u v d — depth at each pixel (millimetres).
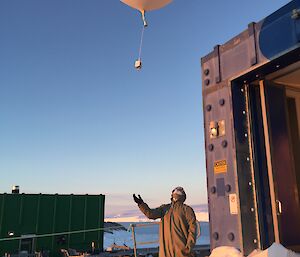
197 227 4469
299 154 6223
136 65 5227
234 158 5062
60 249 24078
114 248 25406
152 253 23641
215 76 5656
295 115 6355
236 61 5273
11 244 22672
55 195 25125
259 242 4844
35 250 23297
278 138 5434
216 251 4977
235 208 4922
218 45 5680
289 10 4477
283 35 4512
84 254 22312
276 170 5262
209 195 5461
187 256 4336
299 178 6109
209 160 5551
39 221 24062
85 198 26078
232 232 4922
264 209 5043
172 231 4484
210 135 5578
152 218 4719
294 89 6016
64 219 24938
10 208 23406
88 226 25594
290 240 5121
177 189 4719
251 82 5434
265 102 5285
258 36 4906
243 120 5305
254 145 5254
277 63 4715
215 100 5594
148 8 5113
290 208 5316
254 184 5074
